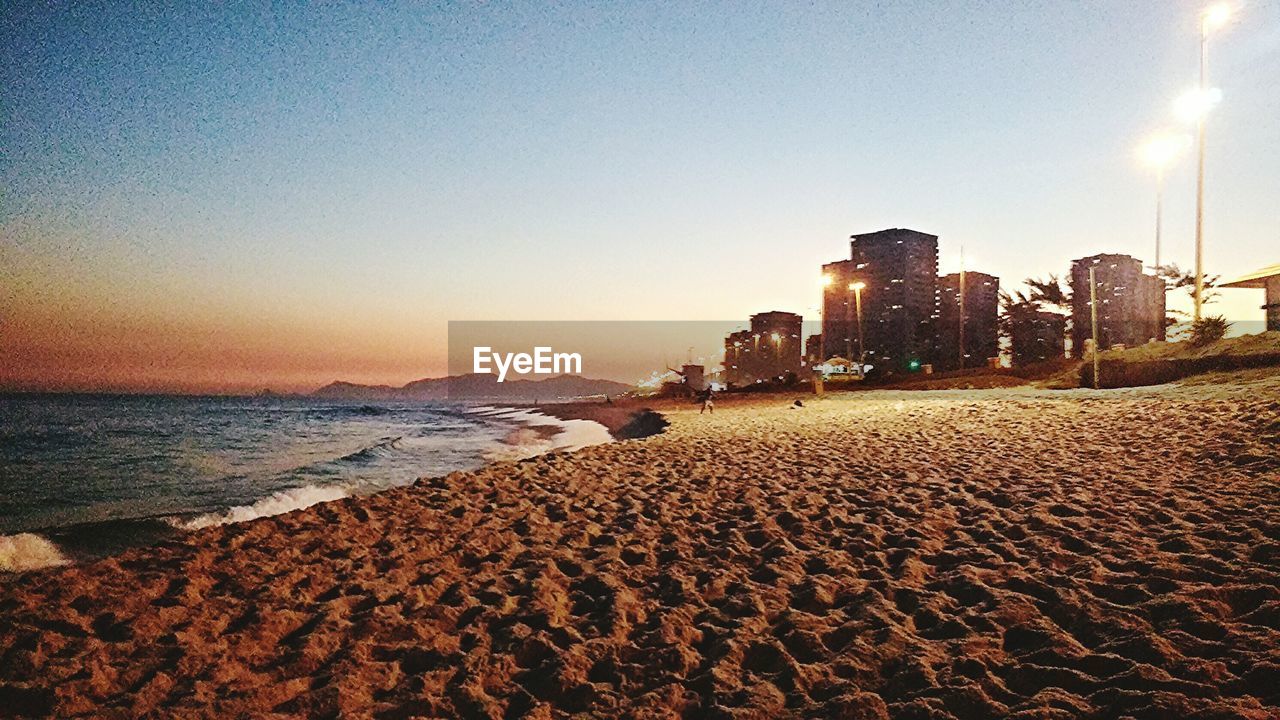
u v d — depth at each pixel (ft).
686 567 18.11
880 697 10.21
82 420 167.22
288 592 16.72
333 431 127.44
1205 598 12.54
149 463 67.05
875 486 27.96
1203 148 84.07
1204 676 9.75
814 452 41.47
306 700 10.88
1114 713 9.18
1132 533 17.83
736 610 14.46
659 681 11.38
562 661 12.06
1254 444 27.30
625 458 43.73
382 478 51.11
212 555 20.12
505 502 28.73
